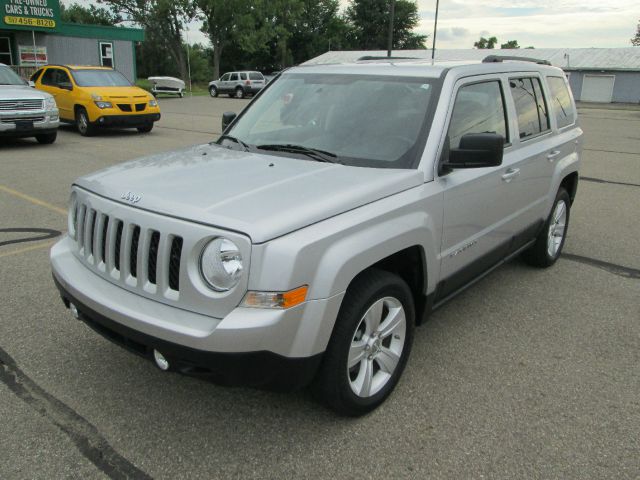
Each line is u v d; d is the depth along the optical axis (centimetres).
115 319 277
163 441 288
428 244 328
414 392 337
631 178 1040
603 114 3039
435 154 340
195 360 254
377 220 291
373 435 297
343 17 7981
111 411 311
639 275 543
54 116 1285
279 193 287
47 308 434
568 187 576
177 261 265
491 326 427
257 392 333
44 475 262
